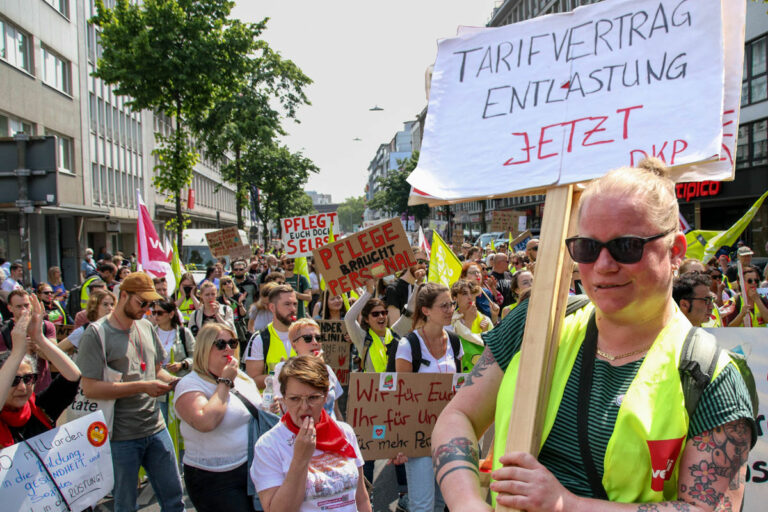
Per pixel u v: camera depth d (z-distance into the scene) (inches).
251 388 170.6
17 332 145.6
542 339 61.8
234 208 3260.3
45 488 144.9
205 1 780.0
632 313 58.3
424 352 194.7
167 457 190.4
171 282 374.3
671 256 59.8
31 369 146.9
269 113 1116.5
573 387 61.1
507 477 54.4
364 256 271.7
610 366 60.2
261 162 1913.1
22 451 142.8
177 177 809.5
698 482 53.2
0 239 852.6
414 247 489.4
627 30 73.3
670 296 60.8
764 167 949.2
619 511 52.1
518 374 61.6
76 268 1128.2
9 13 825.5
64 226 1120.2
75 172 1089.4
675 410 55.3
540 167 72.0
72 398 161.6
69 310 401.1
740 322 258.2
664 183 59.4
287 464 126.5
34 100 911.0
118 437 181.9
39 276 976.3
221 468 155.4
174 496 191.2
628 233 56.8
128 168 1485.0
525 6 1790.1
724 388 55.0
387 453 181.3
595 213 58.6
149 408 188.2
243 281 519.2
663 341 58.6
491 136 77.4
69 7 1067.3
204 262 1099.9
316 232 490.6
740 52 68.0
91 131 1227.2
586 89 73.4
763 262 666.2
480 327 259.8
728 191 1016.9
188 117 810.8
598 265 57.7
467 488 59.3
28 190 306.8
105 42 768.9
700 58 67.6
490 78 80.5
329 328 260.5
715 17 67.7
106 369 182.4
